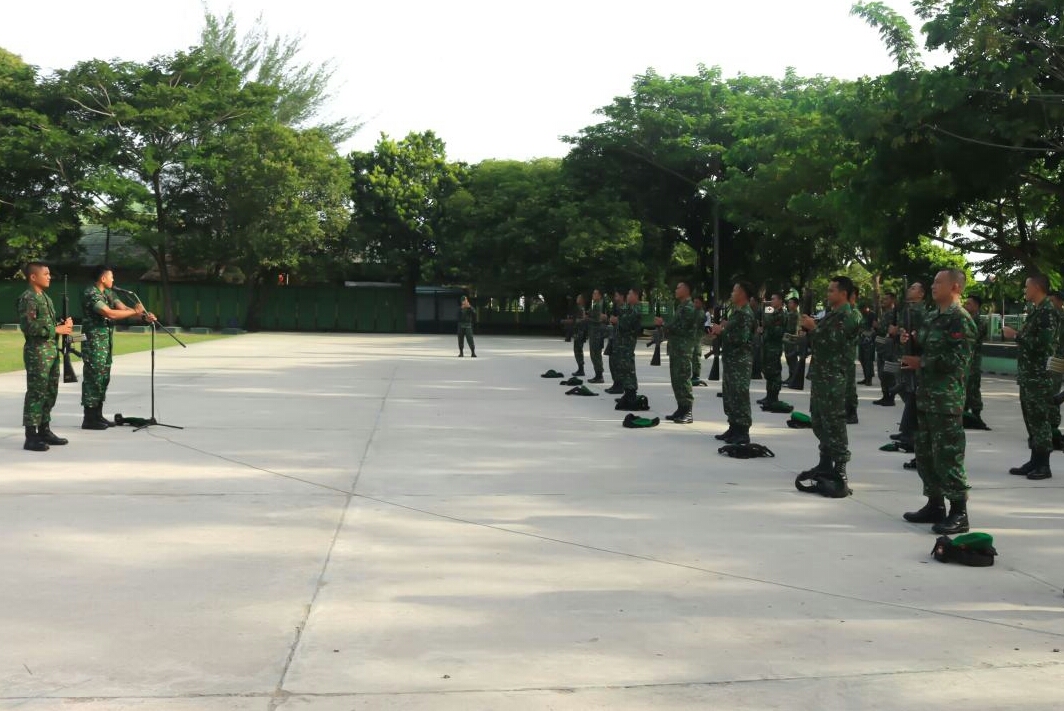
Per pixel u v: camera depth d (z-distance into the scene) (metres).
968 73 16.91
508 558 5.87
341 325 54.31
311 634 4.50
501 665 4.15
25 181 45.78
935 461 6.66
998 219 22.27
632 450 10.24
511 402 15.09
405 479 8.42
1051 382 8.66
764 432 11.92
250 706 3.70
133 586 5.20
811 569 5.70
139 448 9.91
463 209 48.81
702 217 47.12
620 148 45.09
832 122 24.05
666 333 12.66
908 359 6.85
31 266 9.60
